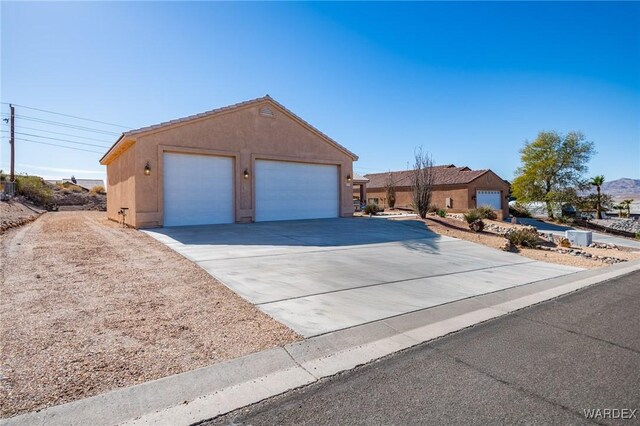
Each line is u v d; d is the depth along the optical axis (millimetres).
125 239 11414
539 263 11125
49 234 12359
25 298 5500
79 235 12164
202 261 8641
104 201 38688
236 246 10906
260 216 17438
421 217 21422
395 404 3021
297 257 9781
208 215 15828
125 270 7484
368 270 8688
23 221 16609
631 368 3756
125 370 3479
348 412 2902
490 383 3404
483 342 4473
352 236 14031
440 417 2832
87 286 6254
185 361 3723
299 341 4348
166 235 12375
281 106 17875
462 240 14945
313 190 19422
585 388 3326
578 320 5438
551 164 38531
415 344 4371
